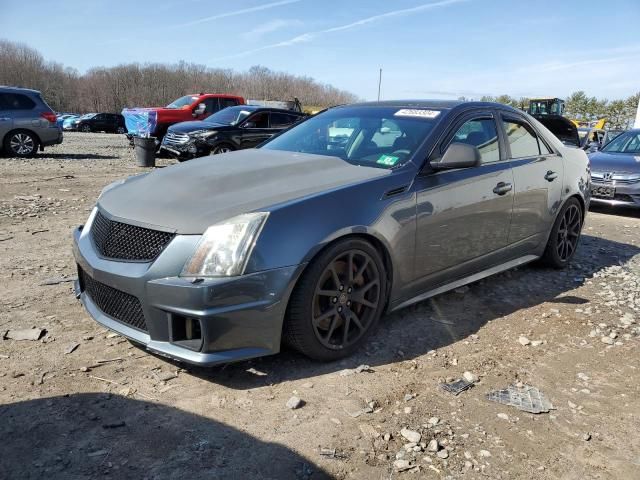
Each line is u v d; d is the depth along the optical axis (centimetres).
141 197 313
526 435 254
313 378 295
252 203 289
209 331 264
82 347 318
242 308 270
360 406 270
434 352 335
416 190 346
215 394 275
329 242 295
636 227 791
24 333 330
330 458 229
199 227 272
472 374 309
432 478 221
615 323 396
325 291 299
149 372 293
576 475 227
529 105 2964
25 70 8862
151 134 1489
